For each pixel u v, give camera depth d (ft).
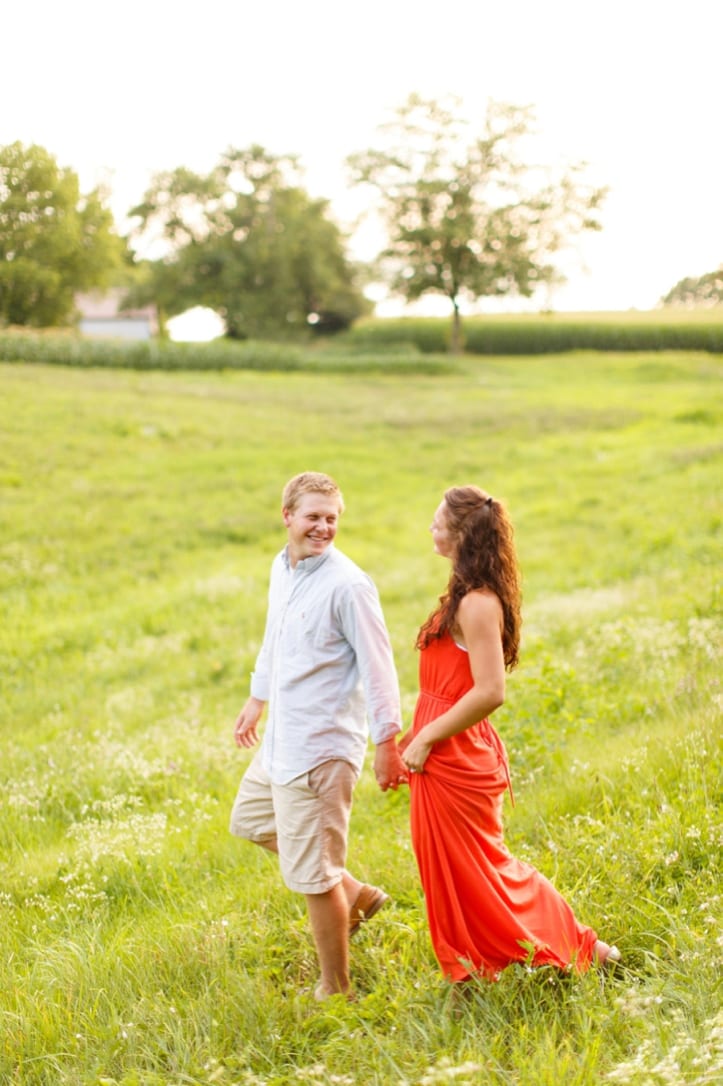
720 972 10.76
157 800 21.62
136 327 279.69
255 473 73.15
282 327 272.51
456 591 11.54
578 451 82.33
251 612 41.04
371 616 12.12
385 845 16.56
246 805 13.25
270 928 13.76
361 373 170.81
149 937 13.71
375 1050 10.34
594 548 48.08
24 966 13.61
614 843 14.05
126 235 280.72
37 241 193.77
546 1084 9.16
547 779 18.25
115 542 54.39
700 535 46.03
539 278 236.63
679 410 101.71
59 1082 10.73
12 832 19.63
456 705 11.30
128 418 88.33
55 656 36.99
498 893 11.35
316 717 12.13
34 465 70.69
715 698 19.53
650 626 28.84
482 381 153.69
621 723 21.39
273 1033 11.17
